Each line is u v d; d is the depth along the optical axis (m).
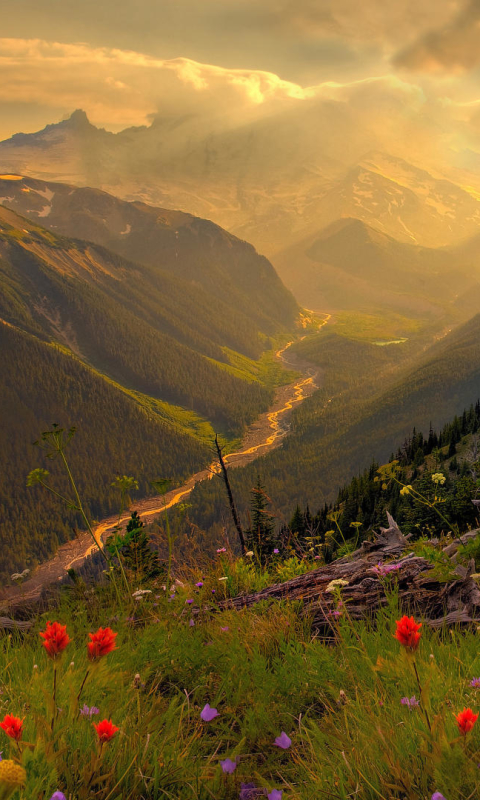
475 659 3.12
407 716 2.58
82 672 2.93
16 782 1.49
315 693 3.47
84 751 2.37
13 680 3.41
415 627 2.21
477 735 2.16
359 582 5.22
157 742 2.64
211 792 2.30
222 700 3.63
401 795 2.09
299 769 2.61
